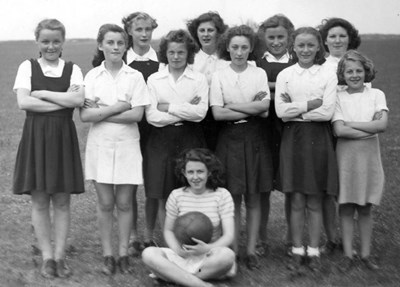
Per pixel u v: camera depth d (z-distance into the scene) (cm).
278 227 671
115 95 522
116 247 599
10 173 872
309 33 530
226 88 542
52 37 512
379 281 512
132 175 523
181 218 505
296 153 532
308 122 530
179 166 525
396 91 1085
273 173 556
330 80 530
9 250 589
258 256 577
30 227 662
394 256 570
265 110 539
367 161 530
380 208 718
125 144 521
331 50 611
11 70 1141
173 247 510
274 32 588
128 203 532
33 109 502
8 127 1055
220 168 525
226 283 507
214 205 523
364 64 539
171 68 549
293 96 536
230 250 496
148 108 543
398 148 944
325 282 509
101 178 518
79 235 640
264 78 547
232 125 543
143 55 594
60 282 506
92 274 527
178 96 543
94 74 529
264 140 549
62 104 504
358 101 538
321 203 552
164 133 543
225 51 558
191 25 605
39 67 514
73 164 512
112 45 521
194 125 552
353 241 610
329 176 529
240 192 536
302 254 544
